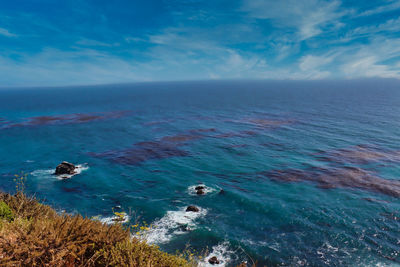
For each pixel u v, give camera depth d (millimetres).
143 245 5715
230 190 29047
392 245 18625
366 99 168375
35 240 4680
